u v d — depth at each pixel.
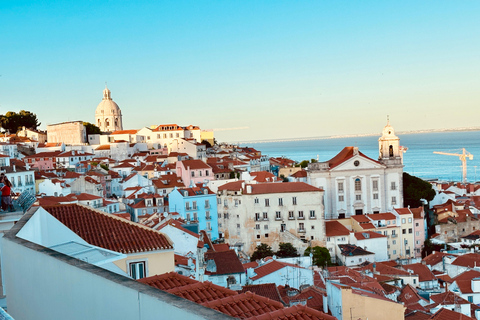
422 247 141.62
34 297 17.12
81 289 14.18
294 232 134.38
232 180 157.62
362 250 126.81
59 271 15.24
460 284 89.12
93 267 14.19
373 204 162.38
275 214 134.25
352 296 53.69
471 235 142.88
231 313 18.25
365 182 161.88
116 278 13.08
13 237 19.47
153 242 29.38
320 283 78.81
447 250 132.38
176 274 23.19
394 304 53.38
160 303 11.53
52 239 27.77
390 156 168.75
